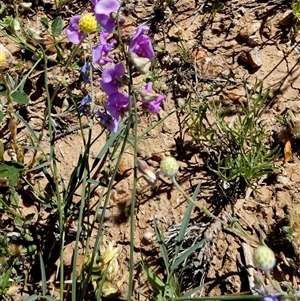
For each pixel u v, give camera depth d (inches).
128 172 9.8
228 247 8.9
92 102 8.6
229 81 10.6
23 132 10.5
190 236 9.1
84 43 11.1
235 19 11.4
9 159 10.2
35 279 9.1
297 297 6.2
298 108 10.1
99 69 10.9
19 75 11.0
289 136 9.8
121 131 8.6
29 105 10.7
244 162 9.2
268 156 9.5
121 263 9.1
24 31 11.1
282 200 9.2
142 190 9.7
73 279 7.5
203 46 11.1
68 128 10.5
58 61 10.9
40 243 9.3
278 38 11.0
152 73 10.5
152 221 9.4
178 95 10.7
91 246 9.2
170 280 7.9
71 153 10.2
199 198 9.5
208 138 10.0
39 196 9.3
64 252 9.2
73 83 10.9
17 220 9.3
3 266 9.0
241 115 10.2
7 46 11.4
